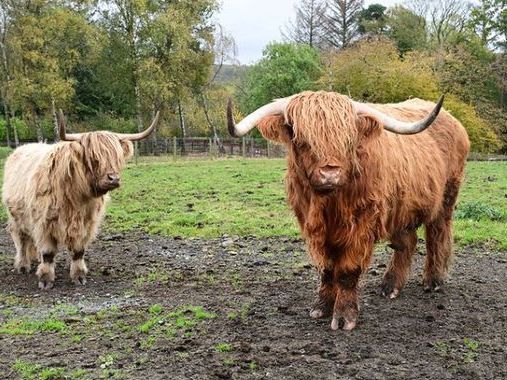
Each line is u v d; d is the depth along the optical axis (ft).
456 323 17.93
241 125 15.28
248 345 15.80
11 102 120.67
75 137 22.27
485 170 70.49
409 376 14.08
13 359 15.47
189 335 16.89
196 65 137.49
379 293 20.77
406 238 20.42
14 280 24.27
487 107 136.26
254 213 38.78
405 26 172.96
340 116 14.99
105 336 17.06
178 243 31.14
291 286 22.30
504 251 28.04
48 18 116.57
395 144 17.98
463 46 151.84
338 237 16.81
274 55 144.46
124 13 128.57
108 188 22.27
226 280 23.43
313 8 187.21
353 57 127.44
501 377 14.14
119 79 133.28
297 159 15.80
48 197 22.58
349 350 15.64
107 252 29.17
